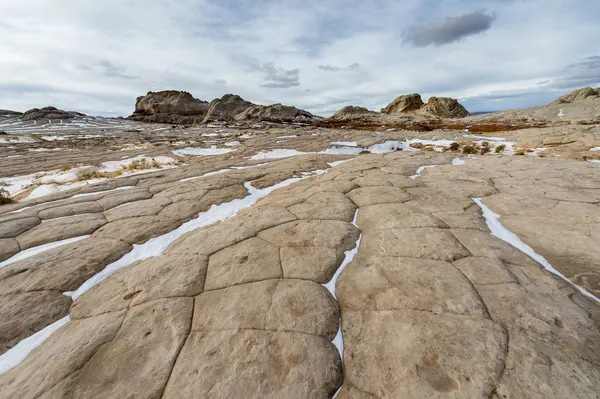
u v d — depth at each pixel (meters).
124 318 2.49
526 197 5.07
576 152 11.86
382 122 48.09
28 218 4.88
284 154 14.88
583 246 3.43
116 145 20.34
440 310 2.41
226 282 2.93
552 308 2.39
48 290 2.97
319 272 3.07
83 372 1.98
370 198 5.40
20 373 2.02
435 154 10.92
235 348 2.12
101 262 3.51
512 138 17.48
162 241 4.15
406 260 3.23
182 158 14.37
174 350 2.13
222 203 5.75
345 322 2.40
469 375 1.83
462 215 4.46
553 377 1.79
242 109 77.12
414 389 1.79
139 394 1.82
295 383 1.86
